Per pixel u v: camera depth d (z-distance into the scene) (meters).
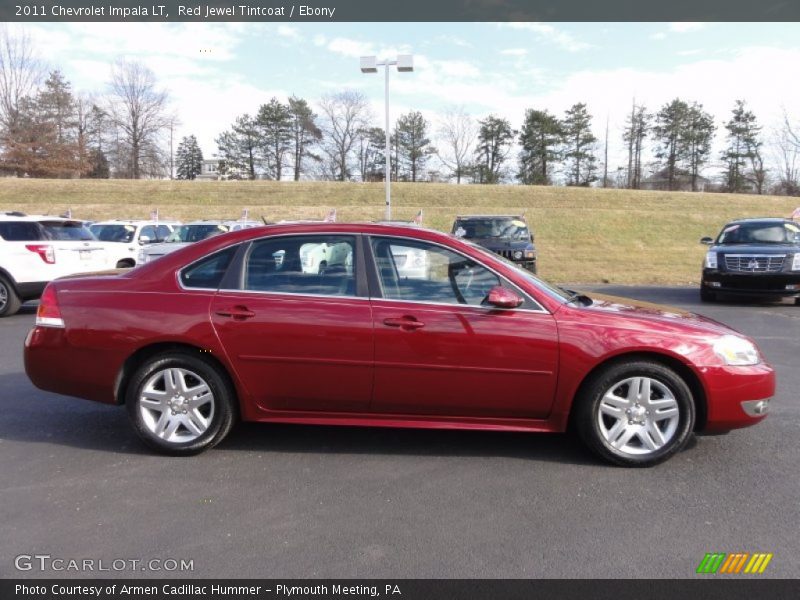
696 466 3.90
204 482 3.65
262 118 71.69
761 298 13.16
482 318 3.80
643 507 3.34
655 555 2.86
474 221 14.45
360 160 73.50
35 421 4.76
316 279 3.98
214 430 4.00
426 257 3.98
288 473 3.79
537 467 3.89
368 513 3.27
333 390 3.92
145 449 4.17
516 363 3.78
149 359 3.98
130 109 64.56
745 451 4.16
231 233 4.15
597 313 3.88
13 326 9.16
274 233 4.08
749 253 11.59
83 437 4.41
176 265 4.09
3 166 53.34
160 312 3.94
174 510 3.29
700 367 3.76
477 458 4.04
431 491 3.54
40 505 3.34
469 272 3.94
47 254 10.20
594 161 71.31
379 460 4.00
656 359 3.83
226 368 3.94
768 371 3.88
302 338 3.86
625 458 3.84
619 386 3.84
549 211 35.38
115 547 2.92
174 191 44.06
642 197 42.34
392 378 3.86
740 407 3.80
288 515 3.24
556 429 3.90
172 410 4.01
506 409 3.88
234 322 3.89
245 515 3.24
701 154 69.38
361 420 4.01
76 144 57.72
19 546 2.93
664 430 3.85
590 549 2.91
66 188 43.84
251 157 74.00
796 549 2.91
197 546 2.93
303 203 41.88
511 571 2.73
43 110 56.56
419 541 2.98
